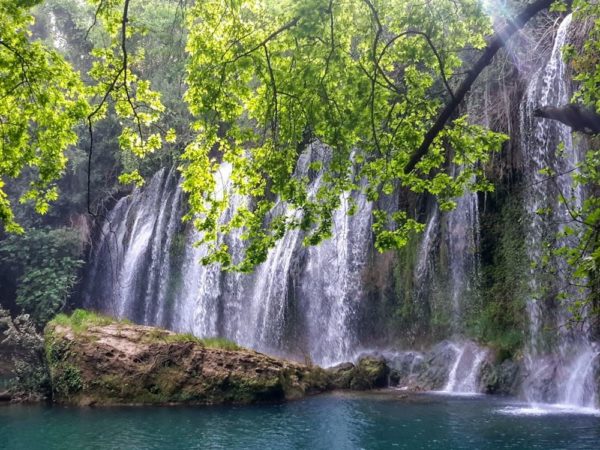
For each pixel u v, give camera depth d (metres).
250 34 9.49
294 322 22.73
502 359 16.52
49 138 9.98
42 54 9.48
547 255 8.72
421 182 10.31
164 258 27.64
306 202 10.04
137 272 28.39
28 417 12.80
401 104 10.36
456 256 19.45
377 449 9.51
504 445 9.53
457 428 10.96
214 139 9.80
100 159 30.98
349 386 16.55
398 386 17.38
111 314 28.67
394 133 9.92
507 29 8.37
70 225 30.17
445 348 18.19
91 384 14.39
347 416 12.30
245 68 9.33
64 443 10.28
